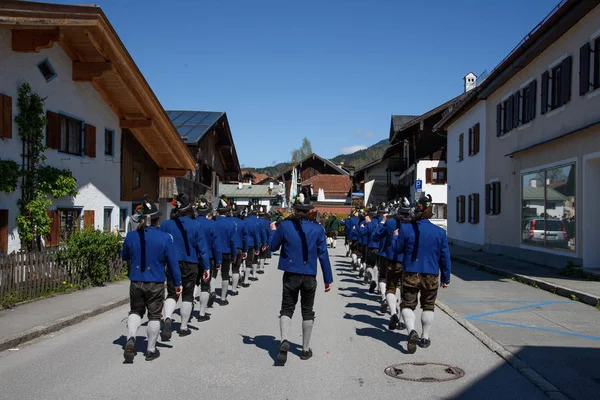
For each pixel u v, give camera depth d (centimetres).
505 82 2012
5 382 571
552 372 599
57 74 1308
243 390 546
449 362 656
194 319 935
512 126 1931
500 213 2105
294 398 523
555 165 1549
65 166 1354
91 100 1495
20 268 1004
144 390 545
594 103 1318
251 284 1452
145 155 1959
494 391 544
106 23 1258
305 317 667
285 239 657
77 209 1420
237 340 770
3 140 1108
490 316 936
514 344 726
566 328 832
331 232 3148
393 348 726
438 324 892
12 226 1136
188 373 605
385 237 842
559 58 1518
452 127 3002
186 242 798
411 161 4184
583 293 1066
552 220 1586
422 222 702
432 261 693
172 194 2153
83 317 921
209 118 2828
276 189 6431
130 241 658
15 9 1060
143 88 1554
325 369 623
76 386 557
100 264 1271
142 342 766
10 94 1133
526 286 1316
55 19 1132
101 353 697
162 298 670
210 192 2850
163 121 1738
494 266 1666
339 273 1717
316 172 7612
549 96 1596
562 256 1512
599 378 577
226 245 1073
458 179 2859
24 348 724
